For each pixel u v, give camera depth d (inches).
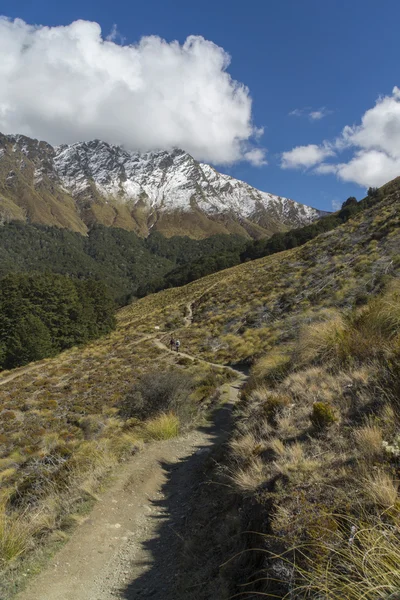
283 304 1181.1
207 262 4052.7
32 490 269.0
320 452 147.4
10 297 2025.1
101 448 315.0
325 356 272.4
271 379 357.4
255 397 329.1
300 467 139.6
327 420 169.0
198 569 138.6
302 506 114.3
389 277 831.7
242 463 184.5
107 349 1507.1
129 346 1456.7
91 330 2192.4
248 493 148.3
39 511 205.0
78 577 154.3
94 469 263.0
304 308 1024.2
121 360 1253.7
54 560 163.6
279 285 1402.6
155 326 1699.1
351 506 105.1
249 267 2315.5
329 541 95.7
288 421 193.8
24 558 163.0
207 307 1651.1
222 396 569.6
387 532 88.0
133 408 567.2
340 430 159.6
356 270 1050.7
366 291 876.0
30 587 146.5
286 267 1608.0
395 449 121.0
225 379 738.8
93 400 849.5
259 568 110.7
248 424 243.8
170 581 142.9
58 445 552.4
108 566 161.9
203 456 300.4
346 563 87.4
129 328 1844.2
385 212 1482.5
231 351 1024.9
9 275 2118.6
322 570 88.2
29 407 876.6
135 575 153.6
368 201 2913.4
